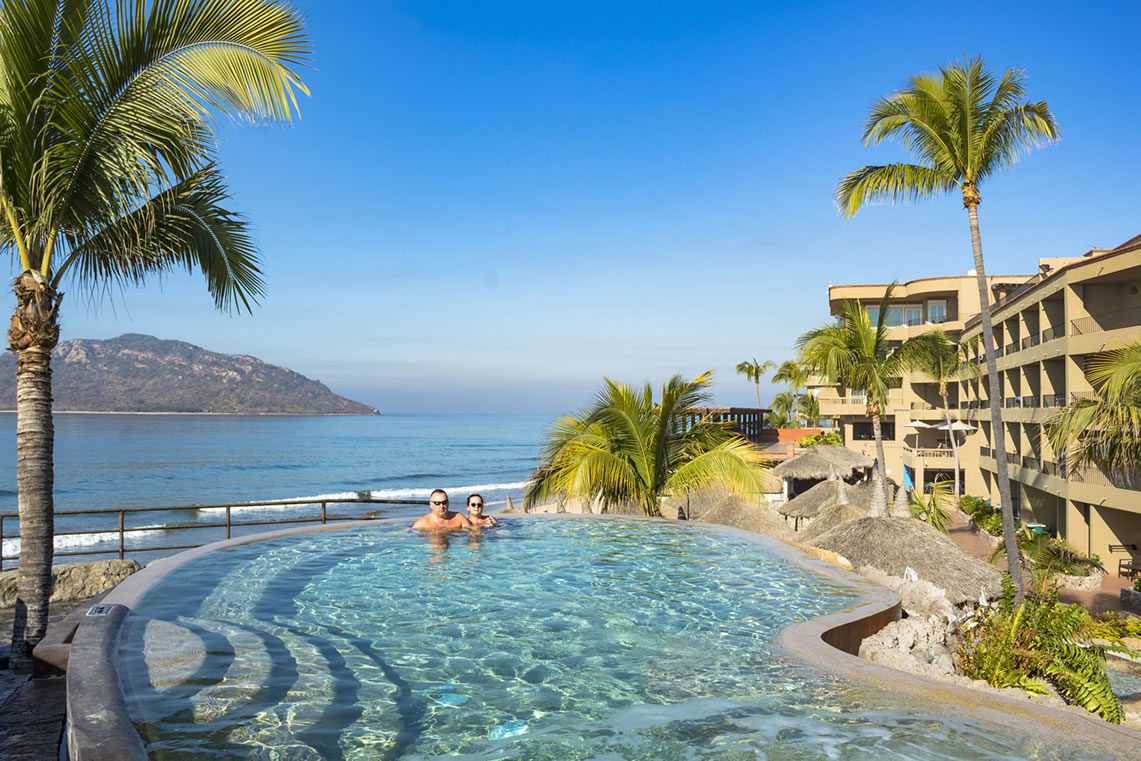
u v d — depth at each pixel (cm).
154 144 713
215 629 670
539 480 1884
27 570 651
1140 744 426
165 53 695
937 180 1658
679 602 816
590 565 1044
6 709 538
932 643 773
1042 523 3225
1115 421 1666
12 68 648
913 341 2430
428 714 481
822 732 449
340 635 674
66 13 655
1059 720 465
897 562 1486
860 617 733
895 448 4819
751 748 426
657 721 471
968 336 4228
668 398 1667
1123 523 2416
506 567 1025
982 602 1081
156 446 13500
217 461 10675
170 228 807
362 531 1305
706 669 575
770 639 661
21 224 688
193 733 437
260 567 984
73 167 685
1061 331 2872
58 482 7800
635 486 1695
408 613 762
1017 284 4381
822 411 5069
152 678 529
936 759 407
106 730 399
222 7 689
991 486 3991
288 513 5494
